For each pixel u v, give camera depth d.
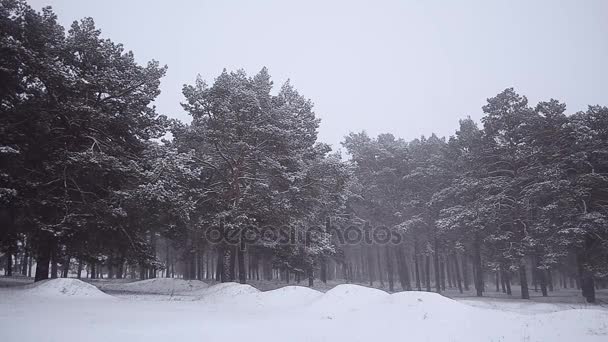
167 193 25.64
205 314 17.75
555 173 33.81
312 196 35.94
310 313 18.64
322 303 19.95
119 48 29.45
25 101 24.67
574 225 32.56
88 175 25.78
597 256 33.50
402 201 49.12
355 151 54.72
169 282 37.16
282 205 31.72
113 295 24.61
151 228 30.73
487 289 60.62
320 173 34.53
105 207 25.16
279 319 16.98
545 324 14.67
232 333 12.88
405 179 48.53
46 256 26.28
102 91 26.83
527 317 15.71
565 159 35.09
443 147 48.75
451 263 67.06
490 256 39.88
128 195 25.09
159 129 30.41
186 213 26.89
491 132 39.59
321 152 38.44
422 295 17.28
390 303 17.56
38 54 24.02
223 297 25.38
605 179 32.88
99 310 16.77
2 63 23.09
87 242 27.52
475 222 36.78
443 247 49.78
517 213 36.78
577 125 35.47
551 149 36.00
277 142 32.41
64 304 17.95
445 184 46.78
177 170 26.67
